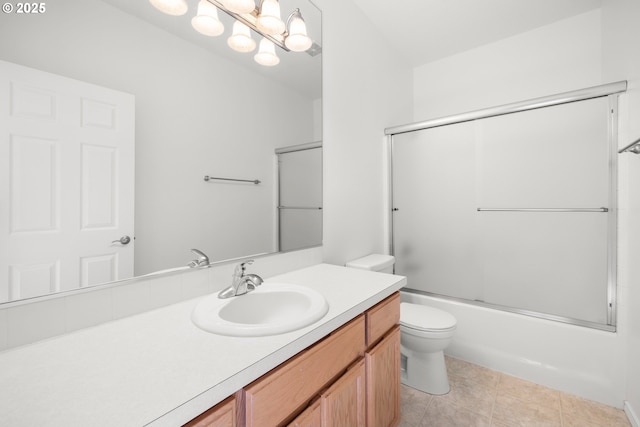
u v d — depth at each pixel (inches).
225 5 48.9
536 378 71.7
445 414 61.7
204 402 22.3
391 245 98.4
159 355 28.0
